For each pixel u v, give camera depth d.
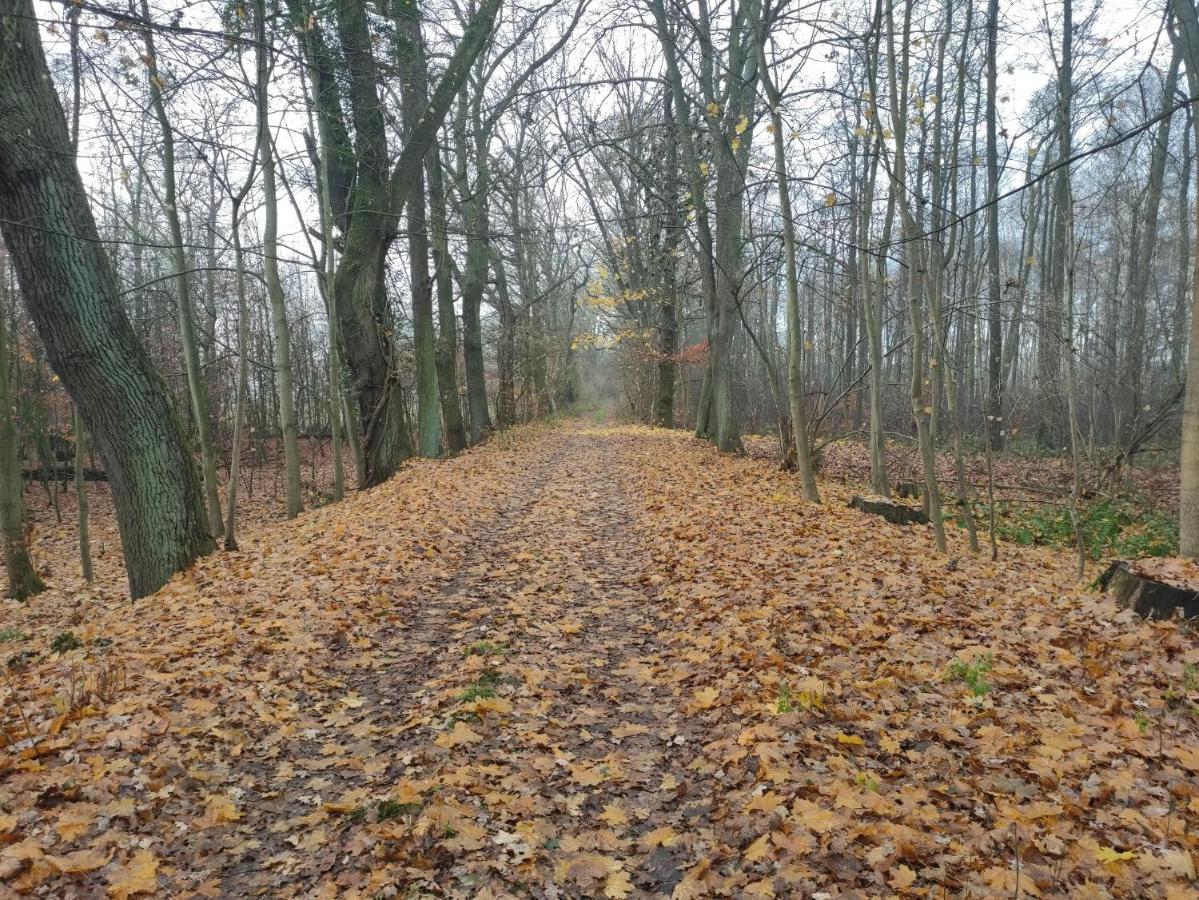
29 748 3.95
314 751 4.51
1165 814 3.36
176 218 11.82
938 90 10.52
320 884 3.21
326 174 15.51
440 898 3.07
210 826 3.62
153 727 4.37
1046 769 3.77
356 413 20.06
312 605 6.85
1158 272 24.45
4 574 13.80
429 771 4.07
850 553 8.35
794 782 3.71
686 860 3.38
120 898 2.97
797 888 3.01
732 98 17.97
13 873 2.94
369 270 17.27
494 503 13.16
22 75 7.84
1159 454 19.66
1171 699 4.51
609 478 16.61
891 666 5.10
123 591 11.97
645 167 19.72
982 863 3.06
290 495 14.10
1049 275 20.52
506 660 5.76
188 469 9.39
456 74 16.36
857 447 23.58
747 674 5.17
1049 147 12.55
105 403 8.77
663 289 28.02
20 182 7.93
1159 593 5.88
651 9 15.67
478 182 22.53
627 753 4.44
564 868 3.31
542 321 36.91
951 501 14.52
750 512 10.98
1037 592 7.13
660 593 7.68
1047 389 18.36
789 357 12.42
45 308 8.38
